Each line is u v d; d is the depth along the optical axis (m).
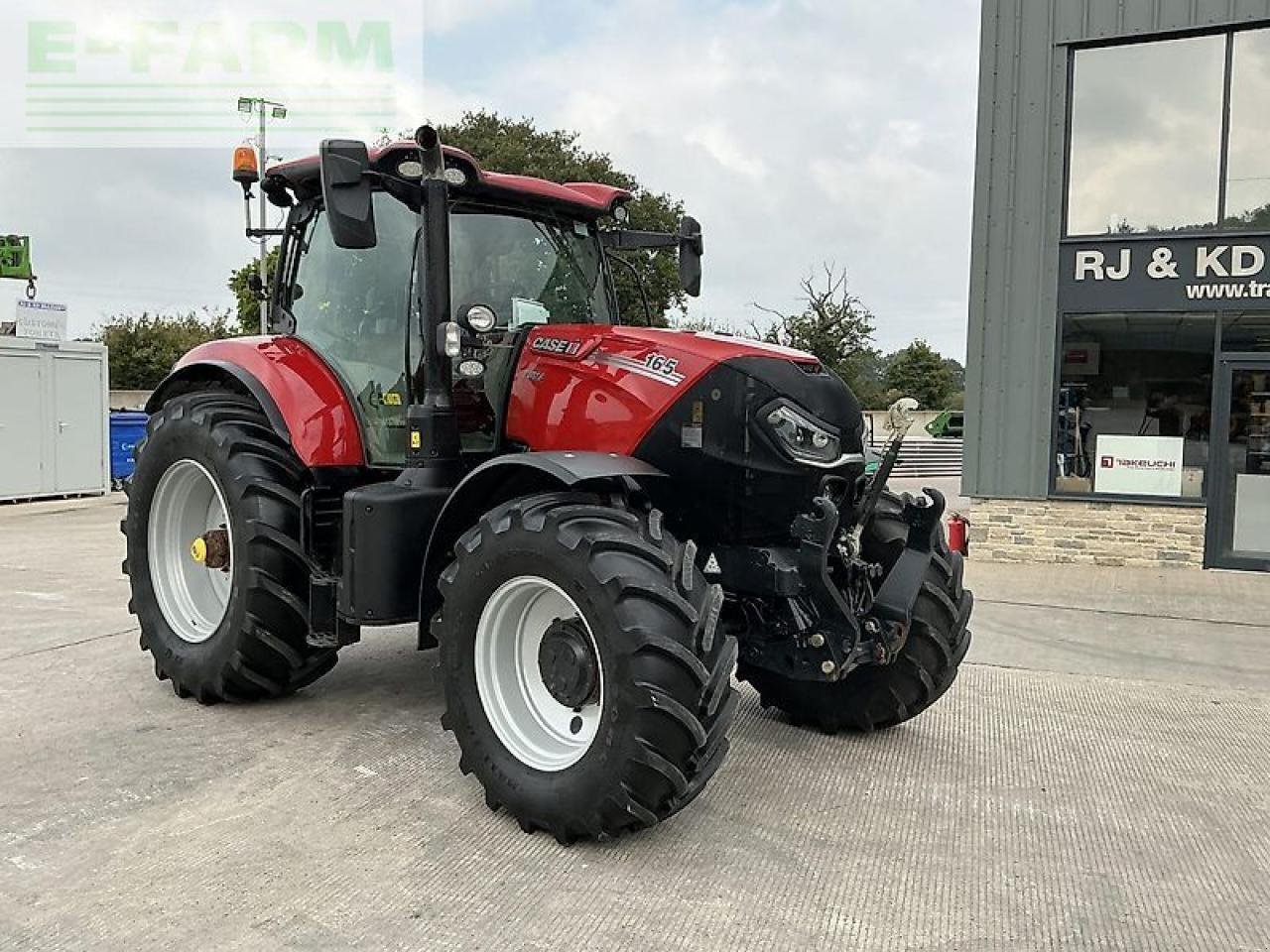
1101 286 10.03
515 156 26.02
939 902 3.03
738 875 3.15
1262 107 9.54
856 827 3.55
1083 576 9.43
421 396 4.24
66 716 4.54
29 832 3.34
